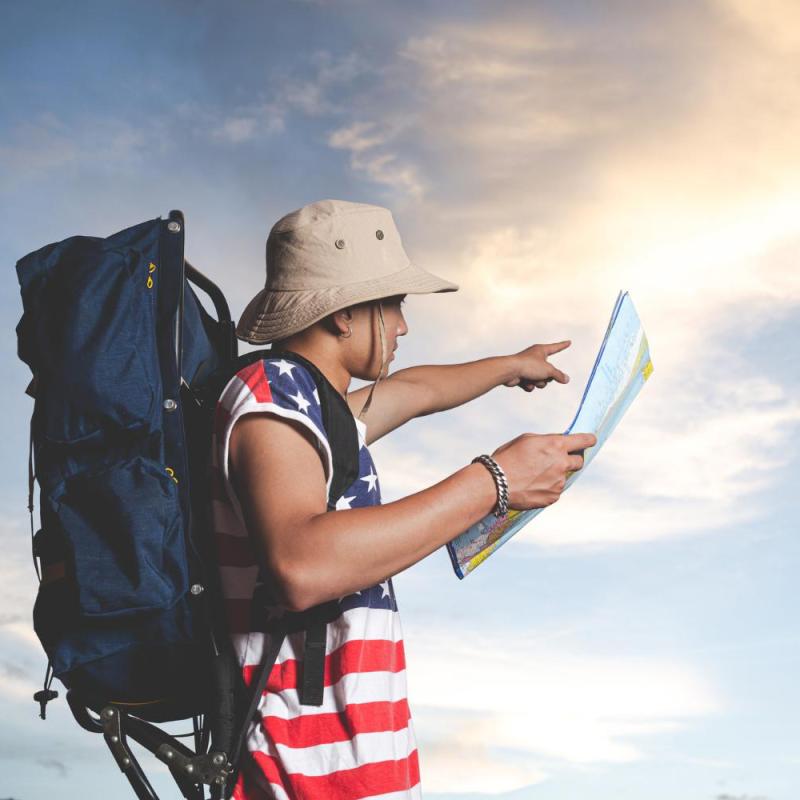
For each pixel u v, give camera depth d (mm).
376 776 1214
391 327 1395
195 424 1339
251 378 1246
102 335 1251
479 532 1390
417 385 1827
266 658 1240
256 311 1405
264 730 1238
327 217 1383
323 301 1341
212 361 1499
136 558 1208
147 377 1261
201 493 1312
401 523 1166
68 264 1299
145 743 1302
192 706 1305
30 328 1286
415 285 1373
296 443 1211
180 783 1286
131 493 1220
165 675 1270
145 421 1252
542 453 1292
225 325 1566
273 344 1390
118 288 1276
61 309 1268
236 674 1255
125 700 1287
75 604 1231
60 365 1249
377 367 1381
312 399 1262
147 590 1209
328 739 1227
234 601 1276
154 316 1300
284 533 1150
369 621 1277
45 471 1267
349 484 1280
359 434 1330
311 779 1213
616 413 1518
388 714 1255
